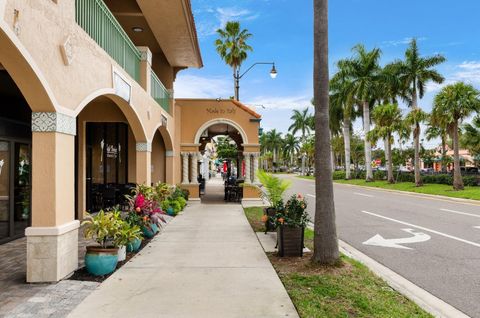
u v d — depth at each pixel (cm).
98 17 830
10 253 823
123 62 1027
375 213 1584
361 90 4091
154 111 1362
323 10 729
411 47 3706
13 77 540
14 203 984
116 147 1677
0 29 439
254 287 595
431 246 948
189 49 1770
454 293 609
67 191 650
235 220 1352
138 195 1034
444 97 2634
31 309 498
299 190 3144
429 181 3403
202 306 514
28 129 1052
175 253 833
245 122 2058
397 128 3594
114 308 505
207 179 5172
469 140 3722
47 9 566
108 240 738
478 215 1508
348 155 4847
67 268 643
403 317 483
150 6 1341
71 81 655
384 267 764
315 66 730
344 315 483
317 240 729
